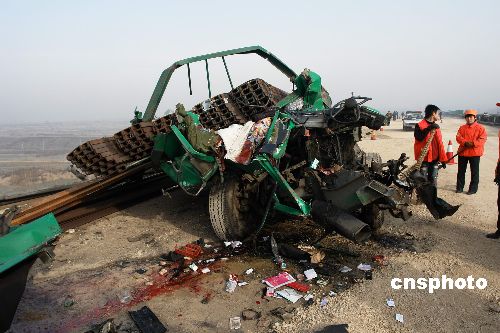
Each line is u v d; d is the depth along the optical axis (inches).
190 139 205.8
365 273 171.6
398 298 149.2
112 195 296.8
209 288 162.9
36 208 235.8
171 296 156.6
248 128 200.5
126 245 217.2
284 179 196.2
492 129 1131.3
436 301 146.8
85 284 168.6
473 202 283.9
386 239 211.2
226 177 212.1
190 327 134.6
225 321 137.9
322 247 200.5
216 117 265.6
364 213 208.1
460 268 174.1
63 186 329.7
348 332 127.5
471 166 309.9
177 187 352.5
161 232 237.1
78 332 132.3
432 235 216.1
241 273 175.9
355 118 197.2
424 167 280.2
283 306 146.8
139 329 132.6
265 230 227.3
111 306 149.8
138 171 291.9
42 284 169.3
